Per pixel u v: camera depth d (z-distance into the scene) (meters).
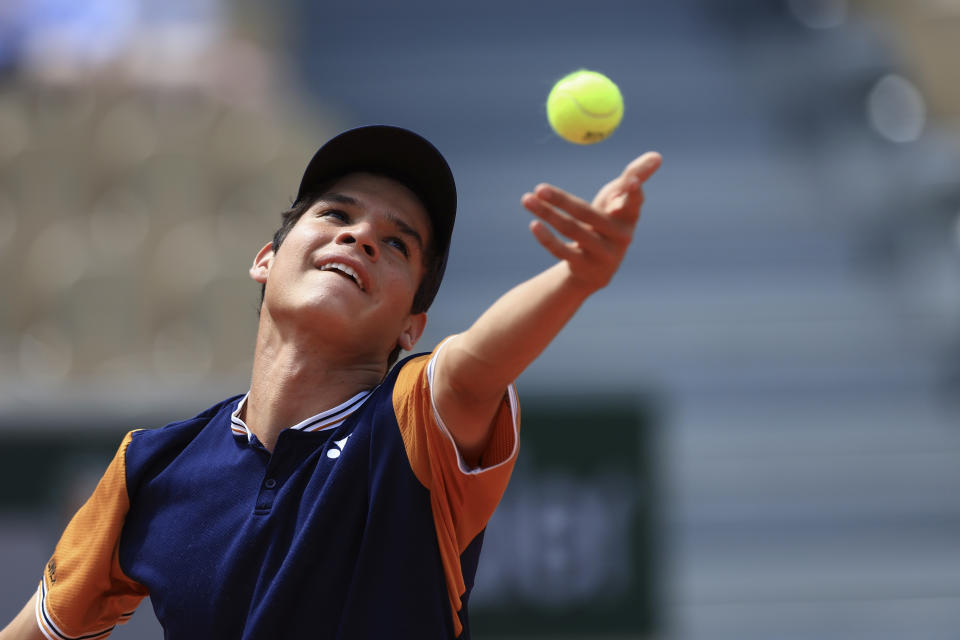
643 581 22.70
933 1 50.69
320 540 7.92
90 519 9.02
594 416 23.12
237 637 8.02
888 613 30.02
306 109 48.16
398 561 7.86
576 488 22.94
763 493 33.53
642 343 38.06
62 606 8.95
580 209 7.02
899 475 33.97
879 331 38.75
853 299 40.16
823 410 36.09
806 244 42.47
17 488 21.48
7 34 38.56
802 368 37.53
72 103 36.81
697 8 56.75
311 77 51.97
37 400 22.95
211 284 33.16
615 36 54.84
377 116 49.34
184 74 39.06
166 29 45.62
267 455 8.47
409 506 7.93
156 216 35.09
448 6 57.34
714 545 32.16
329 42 54.78
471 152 46.91
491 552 22.80
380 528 7.91
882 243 42.47
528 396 23.20
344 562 7.93
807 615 30.02
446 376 7.92
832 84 49.66
